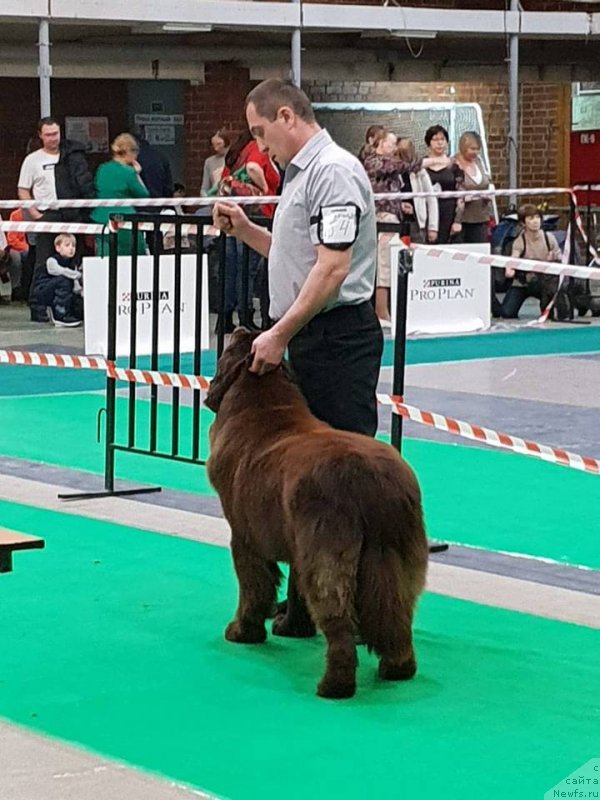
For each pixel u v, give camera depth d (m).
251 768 4.19
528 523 7.51
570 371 13.05
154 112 22.38
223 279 7.67
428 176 16.23
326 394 5.43
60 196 16.23
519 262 6.62
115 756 4.30
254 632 5.45
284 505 4.78
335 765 4.21
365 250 5.38
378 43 21.66
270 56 21.33
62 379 12.70
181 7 16.62
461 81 22.66
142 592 6.20
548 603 6.02
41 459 9.30
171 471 8.95
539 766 4.18
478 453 9.33
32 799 3.97
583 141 23.03
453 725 4.54
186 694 4.87
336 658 4.77
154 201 13.68
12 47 19.83
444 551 6.93
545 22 18.83
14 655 5.31
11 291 19.61
